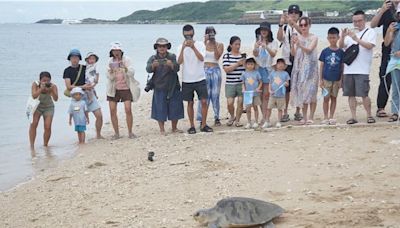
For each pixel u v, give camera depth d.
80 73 12.51
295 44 11.59
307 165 8.84
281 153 9.70
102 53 45.97
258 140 10.83
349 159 8.98
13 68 31.98
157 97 12.33
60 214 7.79
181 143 11.25
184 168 9.33
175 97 12.30
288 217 6.60
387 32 11.07
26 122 15.64
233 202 6.48
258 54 11.86
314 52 11.57
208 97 12.45
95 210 7.75
